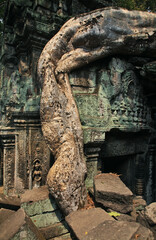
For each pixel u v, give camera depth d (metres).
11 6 4.66
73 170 2.64
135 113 3.96
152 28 3.57
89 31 3.17
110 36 3.28
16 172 4.36
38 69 3.18
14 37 4.77
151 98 4.71
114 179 3.09
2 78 5.47
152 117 4.86
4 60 5.24
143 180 4.42
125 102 3.72
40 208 2.64
